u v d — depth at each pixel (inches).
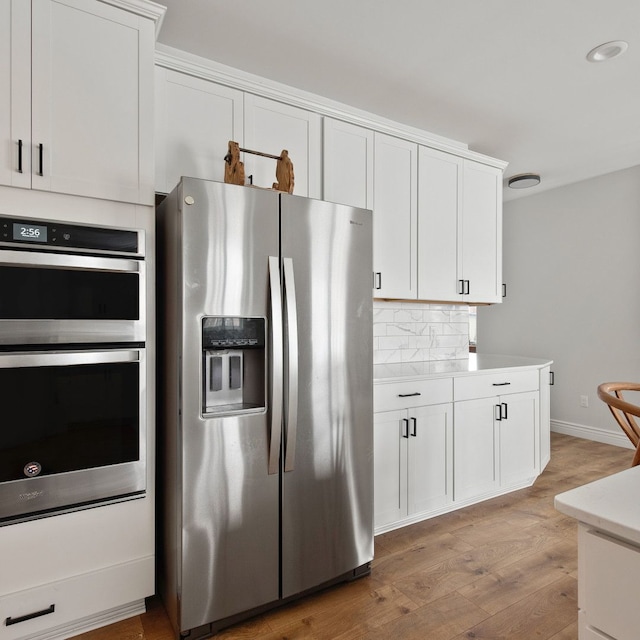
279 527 71.9
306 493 74.4
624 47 89.4
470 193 133.4
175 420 66.9
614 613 25.8
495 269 139.6
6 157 60.1
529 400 127.5
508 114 117.4
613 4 77.5
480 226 135.9
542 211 187.9
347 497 79.1
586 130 127.7
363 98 108.7
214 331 66.8
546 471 139.8
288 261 71.9
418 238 121.3
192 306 64.7
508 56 92.4
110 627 68.1
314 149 103.5
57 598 63.1
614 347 164.7
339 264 78.4
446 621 70.4
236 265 68.1
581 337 174.6
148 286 69.9
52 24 63.2
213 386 72.5
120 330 67.1
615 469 140.9
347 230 79.5
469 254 132.7
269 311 70.6
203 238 65.6
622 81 101.9
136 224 69.3
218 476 66.7
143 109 69.4
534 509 112.3
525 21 81.7
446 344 142.8
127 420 67.4
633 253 159.3
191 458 64.7
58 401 62.3
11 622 60.0
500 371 119.7
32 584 61.4
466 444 112.7
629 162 154.5
